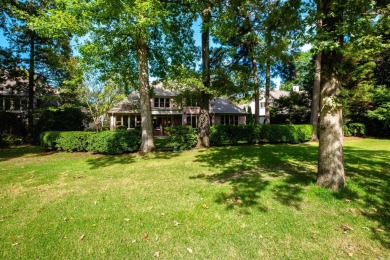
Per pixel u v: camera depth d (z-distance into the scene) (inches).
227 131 549.3
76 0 302.2
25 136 689.6
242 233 122.7
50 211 154.6
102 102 732.7
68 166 304.7
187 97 629.3
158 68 500.1
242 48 710.5
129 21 308.8
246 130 568.1
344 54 166.6
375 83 779.4
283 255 104.0
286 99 1033.5
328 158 183.0
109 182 224.5
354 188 179.5
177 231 126.2
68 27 305.4
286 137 602.5
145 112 416.2
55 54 597.6
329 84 181.6
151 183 218.8
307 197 169.2
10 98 736.3
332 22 172.2
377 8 164.1
